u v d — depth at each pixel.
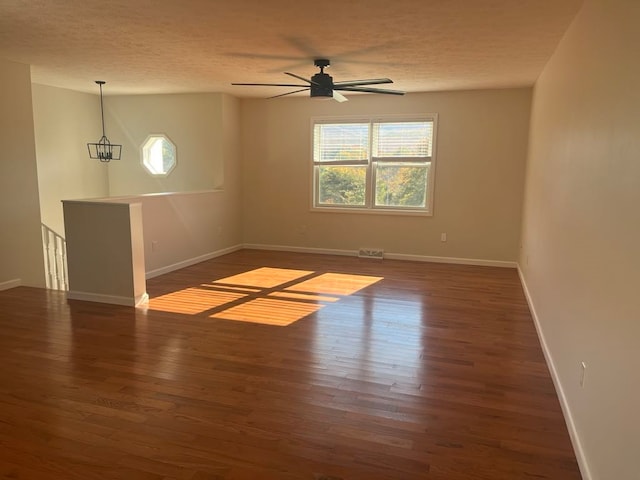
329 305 4.66
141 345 3.57
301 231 7.54
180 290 5.17
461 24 3.48
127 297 4.54
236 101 7.38
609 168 2.04
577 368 2.40
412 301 4.82
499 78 5.52
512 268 6.52
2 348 3.49
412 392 2.86
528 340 3.76
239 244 7.75
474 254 6.74
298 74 5.46
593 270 2.21
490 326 4.08
